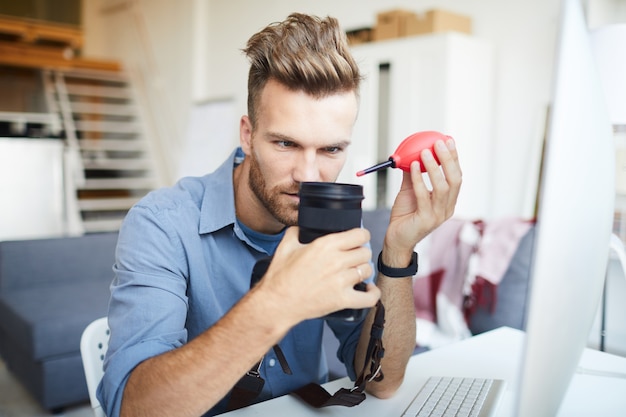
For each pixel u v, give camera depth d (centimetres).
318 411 99
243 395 101
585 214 64
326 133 91
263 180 98
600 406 102
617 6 279
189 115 612
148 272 99
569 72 60
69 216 508
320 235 77
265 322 75
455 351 130
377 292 77
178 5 621
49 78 698
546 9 326
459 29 350
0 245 312
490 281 253
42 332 253
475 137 344
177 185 118
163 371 81
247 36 541
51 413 265
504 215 351
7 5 693
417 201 98
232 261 115
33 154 486
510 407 101
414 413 96
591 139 63
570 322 67
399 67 349
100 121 709
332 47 95
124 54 735
